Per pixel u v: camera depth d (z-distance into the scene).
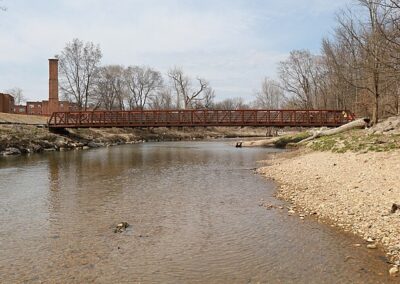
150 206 13.66
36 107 71.69
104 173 22.42
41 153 36.38
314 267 7.91
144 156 34.09
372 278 7.26
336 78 49.47
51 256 8.84
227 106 118.31
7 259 8.68
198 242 9.71
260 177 20.16
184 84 88.50
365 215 10.90
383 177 14.60
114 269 8.08
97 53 68.00
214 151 40.12
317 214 11.84
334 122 42.44
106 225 11.29
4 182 19.00
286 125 43.84
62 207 13.59
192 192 16.27
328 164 20.17
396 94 35.28
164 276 7.70
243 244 9.48
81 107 67.50
